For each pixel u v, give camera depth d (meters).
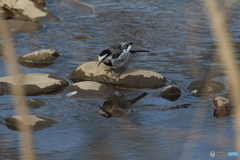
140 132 8.72
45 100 11.01
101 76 12.95
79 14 21.25
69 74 13.33
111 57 12.52
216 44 16.03
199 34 17.30
